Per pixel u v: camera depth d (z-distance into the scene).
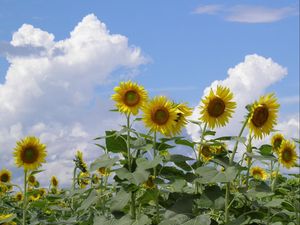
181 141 2.91
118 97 2.97
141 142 2.89
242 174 3.29
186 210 2.65
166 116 2.88
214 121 2.80
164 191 2.88
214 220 2.72
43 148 3.74
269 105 2.75
